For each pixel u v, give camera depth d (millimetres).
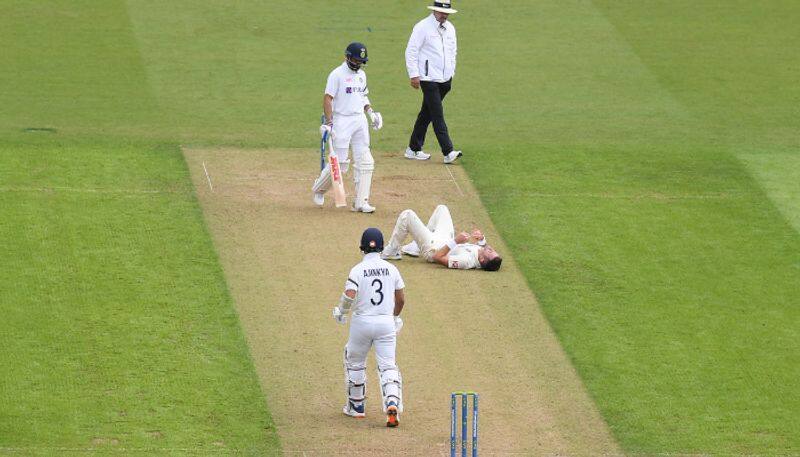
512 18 109500
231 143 82625
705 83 98000
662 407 55656
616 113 91625
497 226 71938
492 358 58688
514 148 83938
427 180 78000
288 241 68688
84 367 56094
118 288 62875
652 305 64250
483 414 54281
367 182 72188
